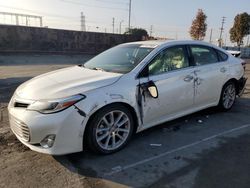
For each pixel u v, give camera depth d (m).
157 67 4.28
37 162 3.55
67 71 4.44
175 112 4.59
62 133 3.33
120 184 3.08
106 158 3.68
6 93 7.43
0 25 23.50
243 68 5.96
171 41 4.75
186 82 4.61
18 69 13.82
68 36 27.98
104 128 3.70
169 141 4.22
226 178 3.19
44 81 3.94
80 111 3.38
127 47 4.91
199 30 45.94
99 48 30.77
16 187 3.01
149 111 4.13
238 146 4.04
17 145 4.03
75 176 3.23
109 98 3.60
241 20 54.06
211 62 5.24
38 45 26.05
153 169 3.39
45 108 3.33
